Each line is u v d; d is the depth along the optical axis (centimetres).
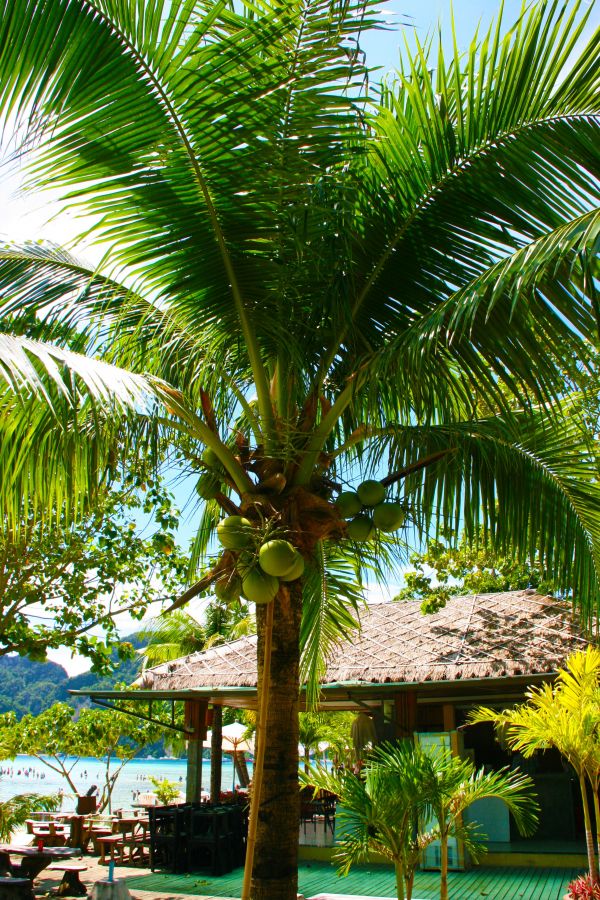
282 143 424
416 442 567
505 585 1981
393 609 1581
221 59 393
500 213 463
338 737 2330
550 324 415
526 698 1355
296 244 454
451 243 488
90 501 546
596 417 664
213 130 415
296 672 468
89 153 412
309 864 1249
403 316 521
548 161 433
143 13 373
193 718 1451
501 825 1273
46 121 384
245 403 516
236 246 470
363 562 675
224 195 444
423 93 458
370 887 1038
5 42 370
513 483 581
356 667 1222
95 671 1259
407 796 610
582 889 809
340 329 516
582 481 589
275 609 469
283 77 404
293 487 473
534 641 1206
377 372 439
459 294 405
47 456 514
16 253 595
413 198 483
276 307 502
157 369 593
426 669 1160
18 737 1978
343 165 482
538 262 330
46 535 1107
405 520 521
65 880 1167
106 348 583
